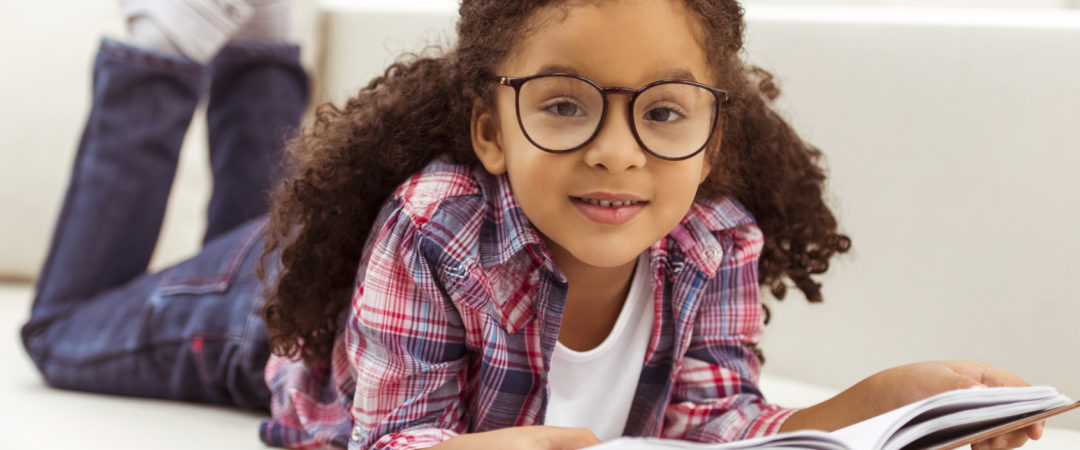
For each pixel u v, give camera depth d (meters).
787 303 1.33
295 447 1.00
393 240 0.88
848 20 1.29
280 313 0.99
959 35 1.22
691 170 0.83
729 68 0.91
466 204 0.90
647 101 0.80
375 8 1.66
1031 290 1.17
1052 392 0.75
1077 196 1.16
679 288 0.94
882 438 0.67
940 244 1.22
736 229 0.99
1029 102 1.18
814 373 1.31
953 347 1.21
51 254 1.29
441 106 0.97
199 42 1.31
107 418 1.08
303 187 0.98
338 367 0.99
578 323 0.96
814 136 1.30
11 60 1.64
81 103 1.66
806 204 1.08
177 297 1.18
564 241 0.82
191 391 1.19
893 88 1.25
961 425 0.72
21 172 1.64
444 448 0.75
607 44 0.79
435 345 0.89
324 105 1.04
